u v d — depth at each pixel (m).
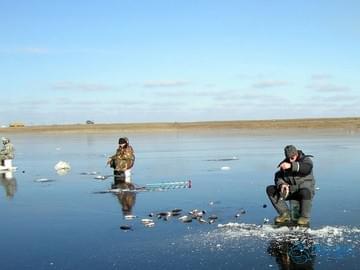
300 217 10.84
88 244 9.70
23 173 23.77
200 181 18.88
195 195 15.39
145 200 14.70
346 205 13.03
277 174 11.30
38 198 15.75
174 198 14.91
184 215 12.17
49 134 94.06
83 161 29.66
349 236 9.65
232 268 7.93
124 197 15.41
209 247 9.16
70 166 26.66
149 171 23.02
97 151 39.12
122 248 9.32
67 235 10.51
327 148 35.16
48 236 10.47
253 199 14.37
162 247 9.29
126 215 12.48
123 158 20.31
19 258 8.88
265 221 11.21
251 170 22.55
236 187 17.02
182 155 32.72
